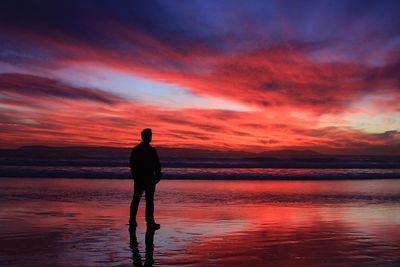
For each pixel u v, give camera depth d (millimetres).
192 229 7168
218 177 21094
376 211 9797
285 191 14695
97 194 12750
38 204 10352
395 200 12219
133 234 6629
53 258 4984
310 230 7176
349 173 25406
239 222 7996
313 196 13141
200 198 12180
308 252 5449
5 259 4910
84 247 5633
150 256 5156
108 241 6055
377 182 19812
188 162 37531
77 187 14898
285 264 4816
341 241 6203
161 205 10609
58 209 9492
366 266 4727
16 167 25297
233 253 5359
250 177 21562
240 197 12609
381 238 6457
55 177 19562
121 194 12812
